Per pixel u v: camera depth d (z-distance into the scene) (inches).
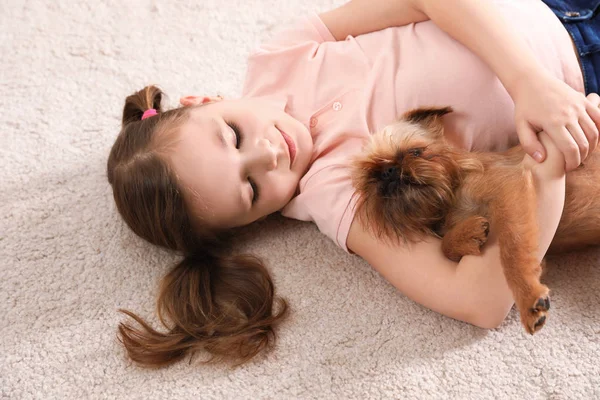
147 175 53.9
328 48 58.4
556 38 53.7
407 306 54.4
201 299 56.4
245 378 52.6
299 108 57.4
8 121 68.9
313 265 58.2
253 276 57.1
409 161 46.9
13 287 58.8
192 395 52.1
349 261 57.7
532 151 47.0
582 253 55.0
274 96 58.0
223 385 52.4
